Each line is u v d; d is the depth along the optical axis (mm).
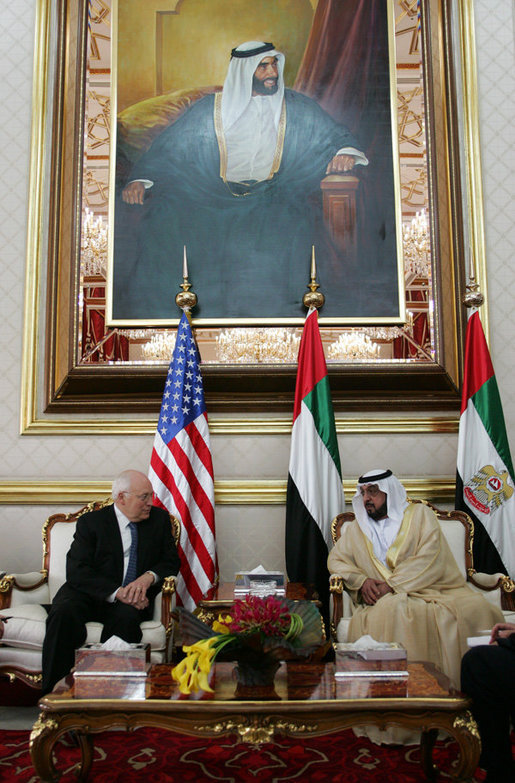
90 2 5402
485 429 4617
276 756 3043
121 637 3418
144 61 5387
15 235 5188
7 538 4848
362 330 5102
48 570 4227
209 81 5379
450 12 5391
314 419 4672
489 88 5391
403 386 5000
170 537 4113
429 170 5262
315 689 2473
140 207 5223
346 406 4984
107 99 5355
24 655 3406
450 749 3141
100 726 2385
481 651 2709
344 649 2568
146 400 4980
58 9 5410
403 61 5391
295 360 5059
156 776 2811
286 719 2334
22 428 4961
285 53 5398
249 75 5379
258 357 5066
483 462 4586
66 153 5270
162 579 3828
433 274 5148
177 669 2490
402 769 2881
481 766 2646
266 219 5207
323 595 4434
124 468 4938
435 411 5023
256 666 2504
